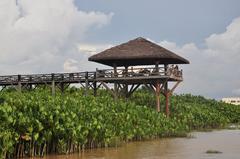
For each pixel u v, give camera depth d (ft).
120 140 103.19
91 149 92.89
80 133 87.40
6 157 77.36
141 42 148.15
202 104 211.61
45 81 155.02
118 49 146.82
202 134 139.13
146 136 114.01
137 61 150.92
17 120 78.28
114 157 81.25
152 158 79.77
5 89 160.66
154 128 117.60
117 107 116.06
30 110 82.89
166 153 86.89
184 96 227.61
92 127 91.66
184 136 127.95
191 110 166.71
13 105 82.02
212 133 143.64
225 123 187.11
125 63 155.63
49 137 82.07
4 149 74.90
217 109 216.95
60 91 157.79
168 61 149.59
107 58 143.33
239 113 220.23
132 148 95.45
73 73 151.33
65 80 152.15
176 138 121.90
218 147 97.35
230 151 89.35
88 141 93.35
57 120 84.33
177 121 140.05
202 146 99.76
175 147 97.71
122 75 143.02
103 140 96.02
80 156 82.28
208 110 187.42
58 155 83.35
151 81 146.92
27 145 80.64
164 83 142.82
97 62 150.51
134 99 168.96
